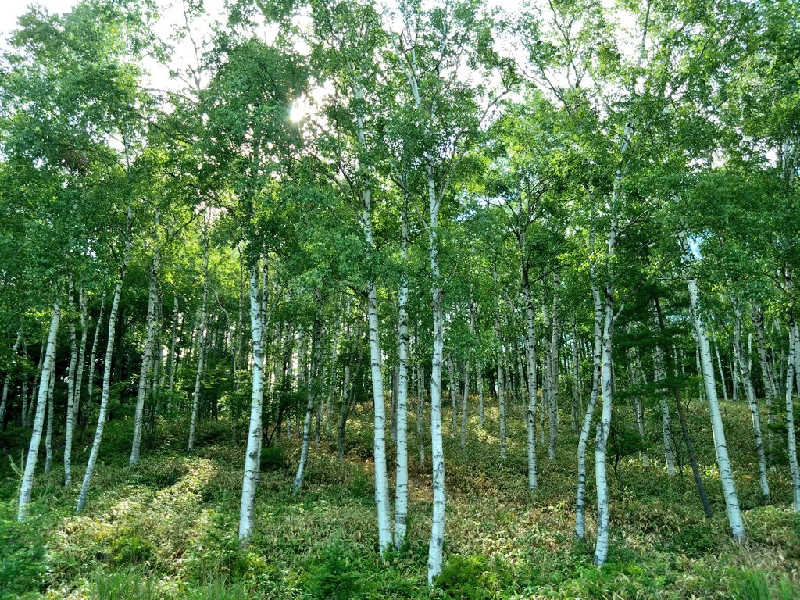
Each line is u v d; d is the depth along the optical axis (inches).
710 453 1011.3
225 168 597.6
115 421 1217.4
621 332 753.6
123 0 609.6
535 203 739.4
